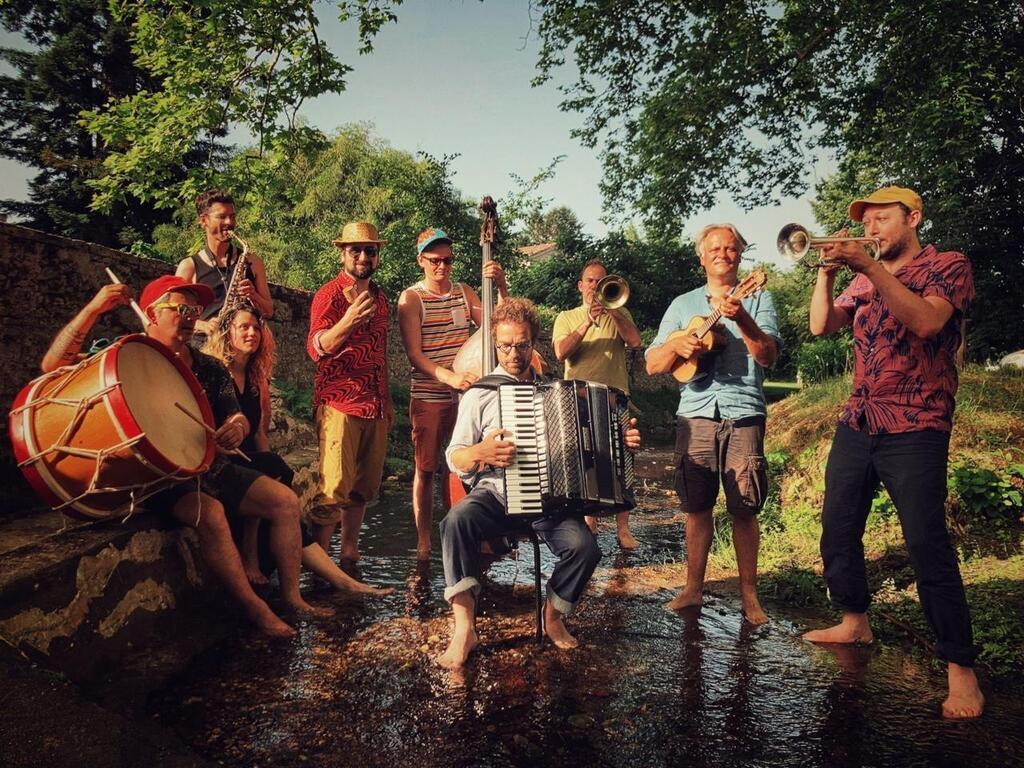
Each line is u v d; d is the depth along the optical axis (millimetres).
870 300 3326
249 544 4203
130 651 3098
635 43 15344
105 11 23500
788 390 34719
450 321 5059
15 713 2066
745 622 3932
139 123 10914
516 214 22703
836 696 2980
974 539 4852
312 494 5898
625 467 3480
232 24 10531
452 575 3340
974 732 2676
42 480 2795
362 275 4707
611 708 2844
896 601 4098
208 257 4727
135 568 3193
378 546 5586
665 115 15789
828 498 3510
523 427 3279
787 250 3010
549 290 29375
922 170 16172
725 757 2477
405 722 2699
